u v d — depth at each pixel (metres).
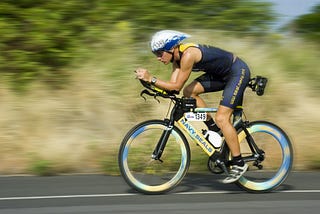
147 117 11.38
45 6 12.74
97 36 12.48
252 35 13.34
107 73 11.91
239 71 7.91
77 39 12.41
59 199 7.56
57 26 12.39
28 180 8.85
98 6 13.09
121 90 11.65
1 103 11.11
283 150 8.38
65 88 11.60
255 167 8.93
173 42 7.68
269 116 11.70
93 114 11.19
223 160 8.08
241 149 8.48
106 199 7.59
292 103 11.98
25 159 9.99
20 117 10.87
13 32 12.11
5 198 7.59
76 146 10.41
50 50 11.96
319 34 13.55
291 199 7.76
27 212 6.86
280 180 8.30
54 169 9.68
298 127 11.51
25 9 12.56
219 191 8.22
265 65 12.63
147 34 12.78
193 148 10.08
